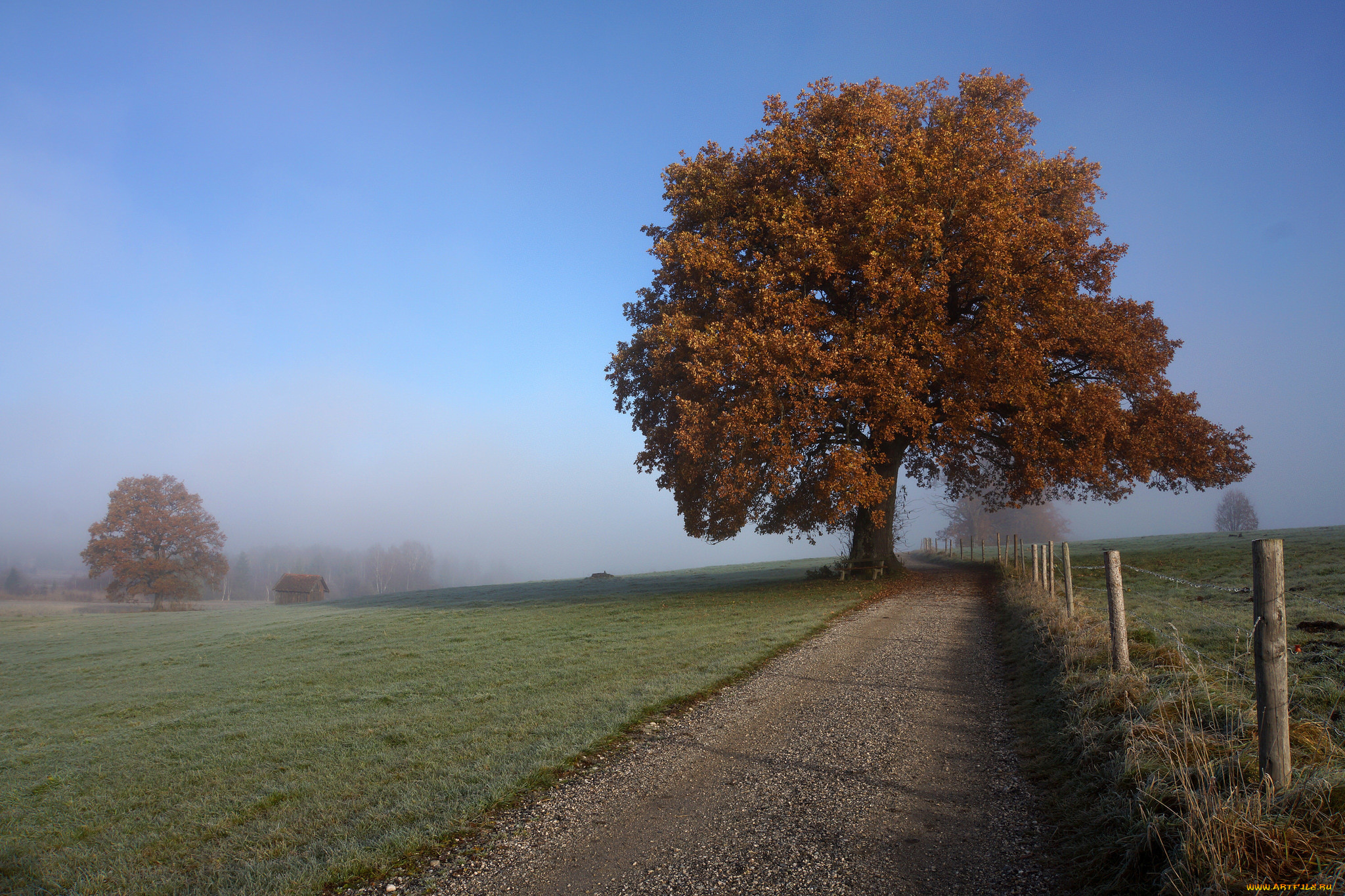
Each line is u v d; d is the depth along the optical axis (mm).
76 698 15727
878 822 5516
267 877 5492
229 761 9195
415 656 16594
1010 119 25062
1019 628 13422
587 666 13102
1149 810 4527
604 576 51844
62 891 5902
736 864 5008
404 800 6836
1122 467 24297
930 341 20297
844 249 21031
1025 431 21781
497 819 6191
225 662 19219
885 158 23641
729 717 8914
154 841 6770
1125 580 19750
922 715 8367
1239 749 4742
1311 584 14305
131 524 75938
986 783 6145
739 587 27609
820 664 11719
